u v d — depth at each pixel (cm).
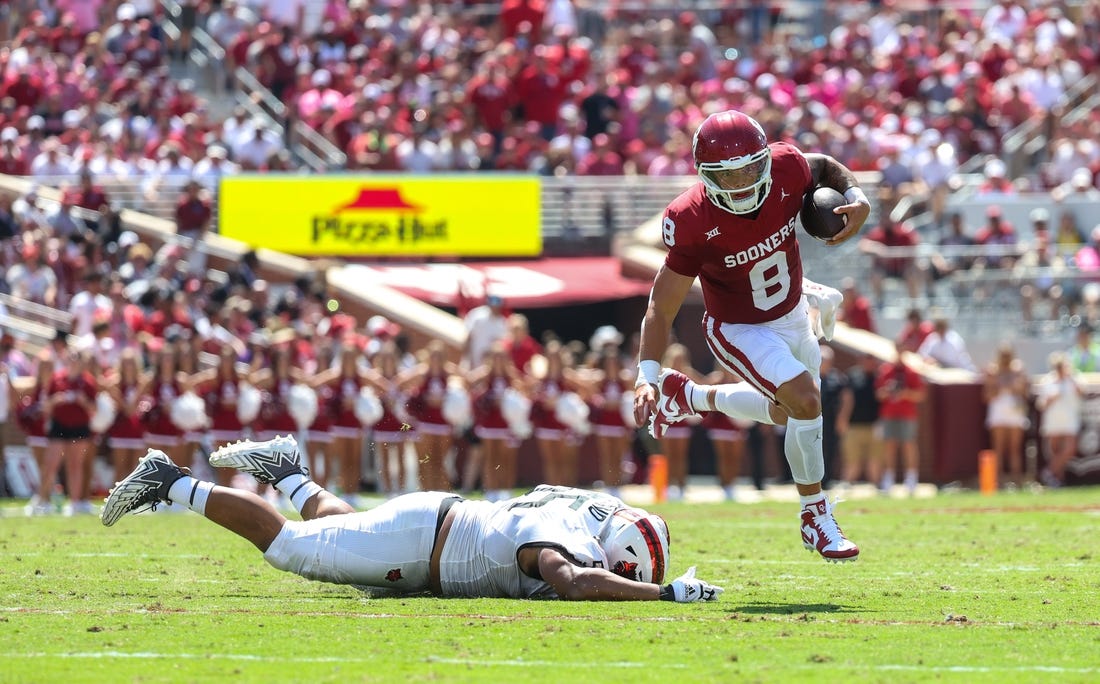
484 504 2419
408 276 7319
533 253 7581
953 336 6838
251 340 5959
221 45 8588
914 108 8431
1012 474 6494
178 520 4397
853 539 3703
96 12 8600
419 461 5747
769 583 2716
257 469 2477
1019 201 7750
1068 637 2055
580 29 9544
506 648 1944
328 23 8688
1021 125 8562
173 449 5400
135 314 5991
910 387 6303
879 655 1906
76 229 6706
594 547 2361
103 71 8081
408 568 2402
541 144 8156
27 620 2181
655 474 5794
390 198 7419
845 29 9388
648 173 8150
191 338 5581
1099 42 9331
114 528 4025
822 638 2028
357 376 5656
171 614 2239
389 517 2406
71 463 5109
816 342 2527
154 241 7012
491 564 2380
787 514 4719
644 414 2367
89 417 5106
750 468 6806
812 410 2408
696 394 2641
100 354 5625
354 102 8150
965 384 6550
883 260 7406
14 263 6488
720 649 1939
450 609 2261
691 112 8588
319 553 2402
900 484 6569
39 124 7762
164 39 8494
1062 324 7175
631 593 2316
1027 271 7231
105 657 1880
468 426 5844
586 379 5962
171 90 8050
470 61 8706
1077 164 8094
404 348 6244
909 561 3142
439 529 2397
